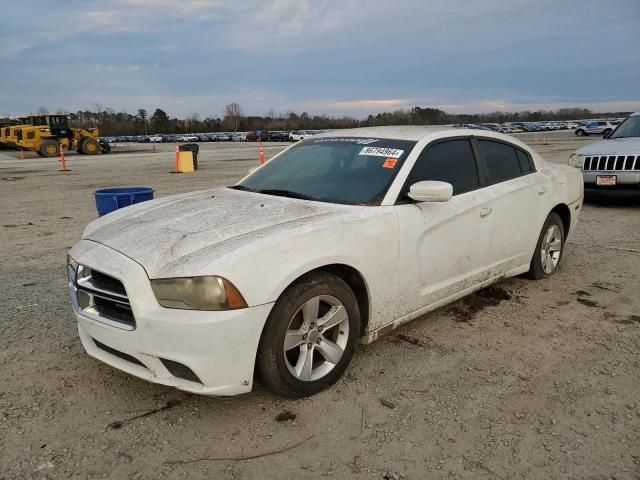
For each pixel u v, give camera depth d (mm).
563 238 5402
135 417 2883
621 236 7098
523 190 4551
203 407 2980
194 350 2629
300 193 3783
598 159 9016
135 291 2709
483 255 4184
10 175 18641
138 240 3039
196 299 2625
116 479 2400
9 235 7691
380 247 3314
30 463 2496
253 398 3074
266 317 2752
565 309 4434
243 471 2459
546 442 2656
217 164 23281
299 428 2783
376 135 4172
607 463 2492
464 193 4027
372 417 2883
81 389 3166
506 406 2982
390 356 3588
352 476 2422
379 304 3396
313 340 3053
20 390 3150
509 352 3650
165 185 14219
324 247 2996
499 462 2510
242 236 2957
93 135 36125
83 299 3023
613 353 3627
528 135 56875
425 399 3059
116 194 5680
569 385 3205
